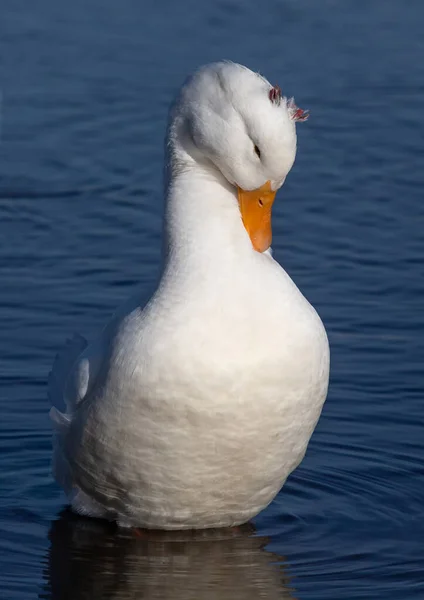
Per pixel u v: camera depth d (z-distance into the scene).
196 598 9.82
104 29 28.33
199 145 9.80
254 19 29.30
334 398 13.20
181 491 10.15
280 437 9.96
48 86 24.56
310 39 27.97
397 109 23.61
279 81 25.12
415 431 12.59
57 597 9.80
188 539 10.73
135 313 9.95
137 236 17.75
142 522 10.67
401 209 18.75
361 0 31.14
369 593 9.81
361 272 16.42
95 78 25.05
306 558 10.43
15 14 29.38
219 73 9.69
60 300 15.46
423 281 16.11
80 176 20.17
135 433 9.82
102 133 22.12
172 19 29.16
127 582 10.05
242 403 9.66
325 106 23.72
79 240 17.58
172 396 9.61
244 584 10.02
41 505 11.35
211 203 9.91
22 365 13.77
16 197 19.23
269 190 9.80
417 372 13.72
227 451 9.85
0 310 15.16
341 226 18.05
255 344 9.64
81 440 10.21
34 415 12.83
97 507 10.89
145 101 23.73
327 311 15.22
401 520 11.09
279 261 16.80
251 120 9.48
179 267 9.84
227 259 9.79
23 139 21.77
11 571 10.19
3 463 12.07
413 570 10.20
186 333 9.62
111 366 9.80
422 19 29.69
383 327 14.81
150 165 20.66
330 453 12.26
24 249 17.22
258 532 10.85
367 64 26.34
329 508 11.32
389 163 20.77
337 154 21.20
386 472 11.91
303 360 9.80
